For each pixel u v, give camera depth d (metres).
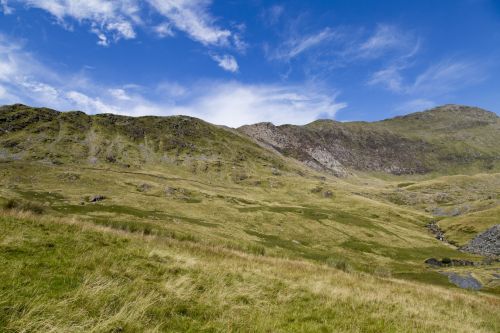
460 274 78.38
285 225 120.00
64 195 121.25
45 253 15.19
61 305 9.90
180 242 30.25
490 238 125.50
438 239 142.25
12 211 26.00
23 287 10.76
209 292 14.32
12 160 181.00
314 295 17.92
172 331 10.23
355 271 39.88
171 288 13.59
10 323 8.48
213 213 122.75
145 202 124.19
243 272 20.41
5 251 14.21
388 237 123.62
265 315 13.07
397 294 23.27
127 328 9.52
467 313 20.98
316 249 97.94
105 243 20.06
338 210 176.62
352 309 16.47
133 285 13.16
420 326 15.38
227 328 10.98
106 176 165.88
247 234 98.50
